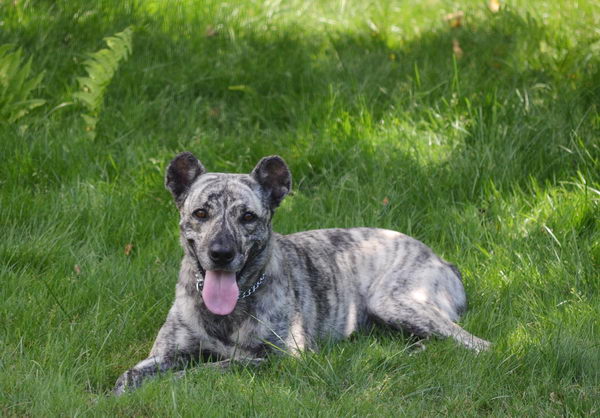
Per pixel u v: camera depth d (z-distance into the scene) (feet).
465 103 40.40
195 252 25.73
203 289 25.07
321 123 39.86
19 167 35.65
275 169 26.78
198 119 41.57
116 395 22.94
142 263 31.09
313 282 28.07
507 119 38.99
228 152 38.52
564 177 36.27
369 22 53.06
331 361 24.61
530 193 35.60
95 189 34.91
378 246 30.25
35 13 46.42
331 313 28.19
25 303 27.86
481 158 37.01
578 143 37.37
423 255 30.04
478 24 50.57
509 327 27.63
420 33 51.01
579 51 43.70
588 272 30.50
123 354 26.35
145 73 43.06
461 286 30.32
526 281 30.35
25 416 21.43
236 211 25.29
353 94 42.52
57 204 33.71
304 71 44.75
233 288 25.02
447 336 26.84
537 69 43.70
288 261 27.86
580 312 28.12
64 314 27.61
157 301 28.99
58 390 22.43
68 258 31.07
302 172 37.60
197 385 23.06
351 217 34.96
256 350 26.03
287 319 26.43
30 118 39.19
